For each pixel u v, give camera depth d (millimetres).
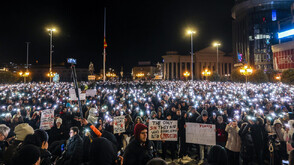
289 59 47406
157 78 81312
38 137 4184
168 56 105062
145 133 3910
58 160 5301
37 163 3107
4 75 48219
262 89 21750
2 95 17500
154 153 4906
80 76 106062
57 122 8000
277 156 6820
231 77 47906
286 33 51906
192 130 6625
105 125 8297
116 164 3873
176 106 11828
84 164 4578
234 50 100562
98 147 3617
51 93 20781
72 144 5074
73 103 14547
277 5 80625
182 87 25766
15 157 3082
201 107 11906
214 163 3119
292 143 5672
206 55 105562
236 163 7234
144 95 18078
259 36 82062
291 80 28031
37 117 9102
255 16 83875
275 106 10961
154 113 9188
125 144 7652
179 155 8602
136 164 3725
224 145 7535
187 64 110250
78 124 8406
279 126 7160
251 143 6816
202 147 8344
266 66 78812
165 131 6359
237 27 96688
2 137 4859
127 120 8180
